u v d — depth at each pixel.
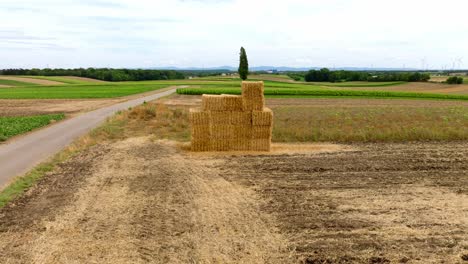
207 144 14.88
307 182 10.96
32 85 100.00
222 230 7.68
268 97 49.12
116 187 10.47
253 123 14.66
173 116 24.36
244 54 105.19
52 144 16.41
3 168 12.34
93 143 16.50
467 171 12.16
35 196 9.70
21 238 7.32
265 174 11.77
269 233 7.55
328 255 6.68
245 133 14.85
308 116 25.42
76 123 23.59
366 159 13.68
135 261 6.47
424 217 8.38
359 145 16.22
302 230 7.69
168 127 20.89
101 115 28.33
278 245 7.04
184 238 7.33
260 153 14.60
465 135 17.70
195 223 8.03
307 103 40.16
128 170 12.23
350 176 11.57
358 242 7.18
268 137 14.90
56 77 143.38
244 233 7.55
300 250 6.86
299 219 8.25
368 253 6.77
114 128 20.53
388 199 9.55
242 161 13.40
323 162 13.23
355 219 8.27
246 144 14.95
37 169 12.08
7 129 19.38
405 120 23.28
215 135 14.80
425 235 7.50
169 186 10.56
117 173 11.88
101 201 9.34
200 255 6.67
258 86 14.55
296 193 9.99
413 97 52.12
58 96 53.16
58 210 8.73
